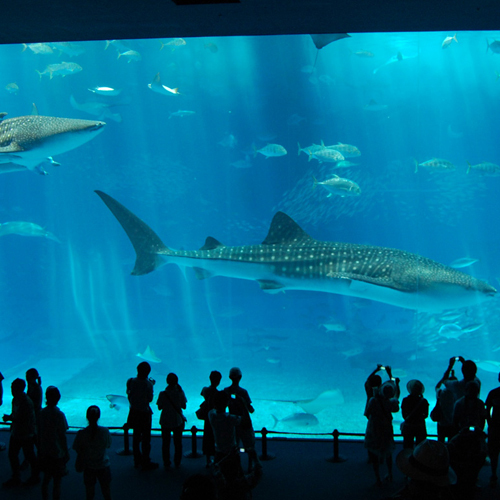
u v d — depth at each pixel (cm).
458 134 2588
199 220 4241
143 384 516
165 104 3797
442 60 3203
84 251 4197
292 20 499
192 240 4278
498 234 3906
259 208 4009
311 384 1330
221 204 4138
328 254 981
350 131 3459
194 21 505
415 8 464
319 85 3145
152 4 450
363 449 568
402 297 952
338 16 489
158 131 4009
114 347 1966
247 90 3372
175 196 4206
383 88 3331
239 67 3272
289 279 1007
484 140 3634
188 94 3616
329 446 575
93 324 3039
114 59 3572
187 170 4125
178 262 1069
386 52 3066
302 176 3475
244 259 1017
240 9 466
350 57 3092
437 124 3550
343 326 1362
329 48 2998
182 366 1625
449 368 514
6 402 1103
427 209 3756
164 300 3475
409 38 2841
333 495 455
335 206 3519
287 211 3584
